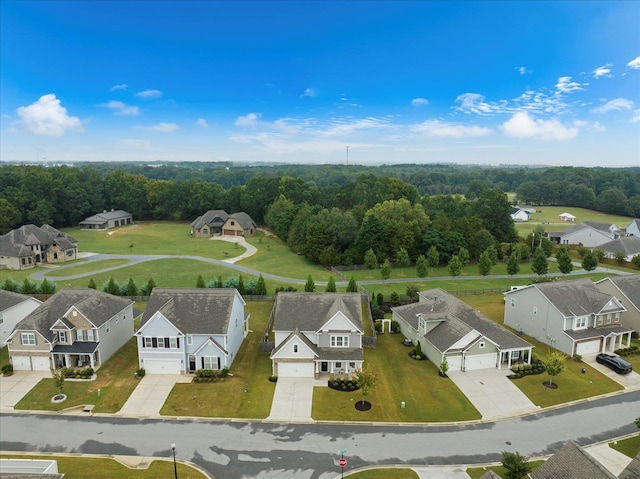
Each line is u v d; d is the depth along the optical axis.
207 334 42.00
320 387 40.03
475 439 32.62
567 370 43.44
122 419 35.00
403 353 47.41
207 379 41.09
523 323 53.09
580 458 23.89
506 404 37.31
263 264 89.38
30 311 52.38
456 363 43.28
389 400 37.81
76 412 35.94
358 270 85.12
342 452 28.08
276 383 40.66
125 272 81.06
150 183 149.12
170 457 30.48
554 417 35.53
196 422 34.62
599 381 41.34
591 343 47.03
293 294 47.75
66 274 79.69
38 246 89.19
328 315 44.66
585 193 174.12
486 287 72.06
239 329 48.47
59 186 130.50
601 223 111.81
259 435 32.97
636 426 34.25
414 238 92.00
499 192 108.88
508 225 107.44
